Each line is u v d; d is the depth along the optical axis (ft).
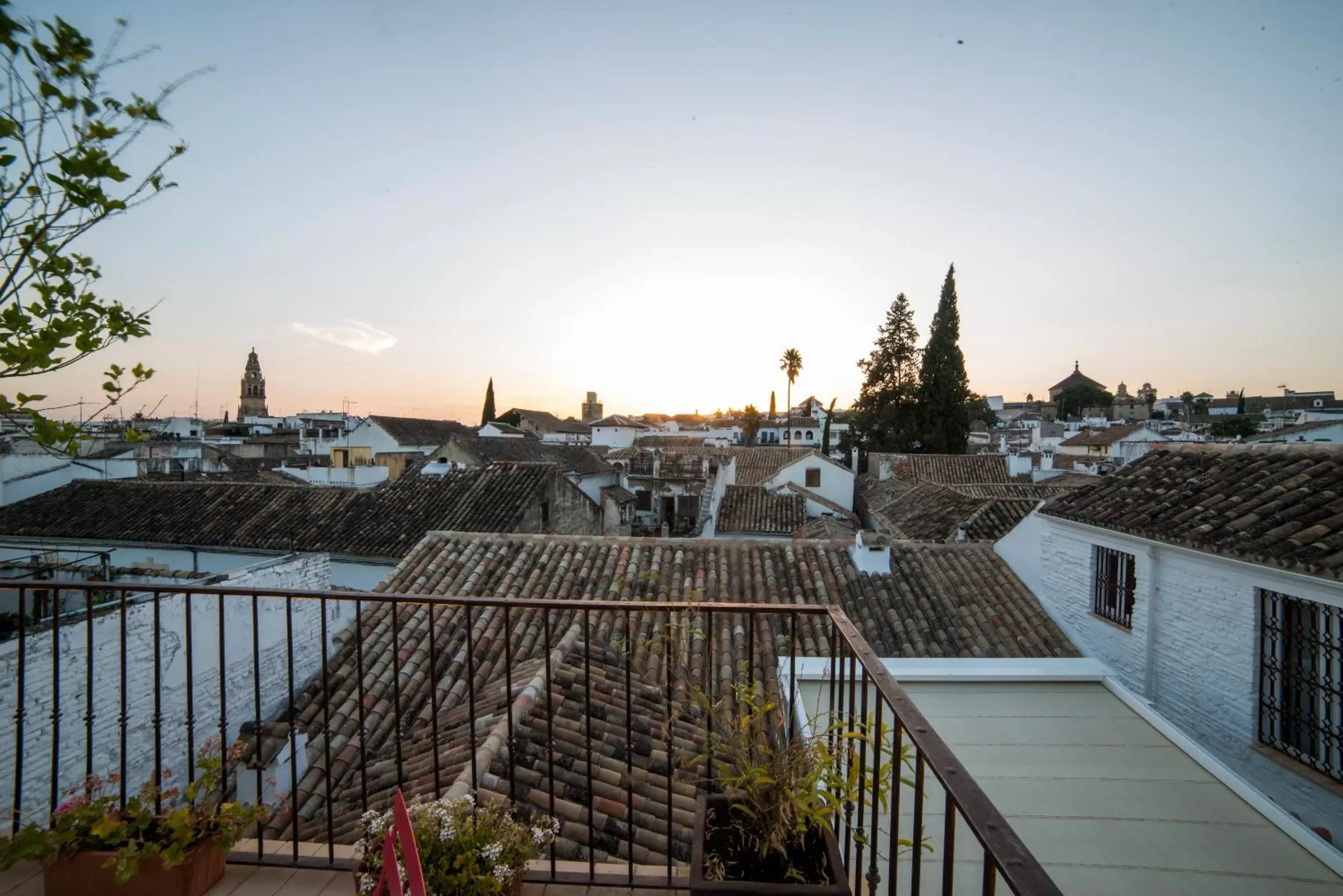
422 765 16.33
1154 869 11.46
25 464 56.13
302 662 25.73
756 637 24.53
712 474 67.56
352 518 46.78
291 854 9.07
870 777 13.15
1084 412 279.08
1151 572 21.16
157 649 8.93
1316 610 16.19
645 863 11.89
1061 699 18.17
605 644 23.43
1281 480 20.01
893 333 134.21
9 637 19.40
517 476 50.19
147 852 7.77
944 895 4.85
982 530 43.37
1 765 17.54
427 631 24.22
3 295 9.26
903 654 24.62
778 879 7.12
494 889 7.37
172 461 87.15
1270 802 12.87
